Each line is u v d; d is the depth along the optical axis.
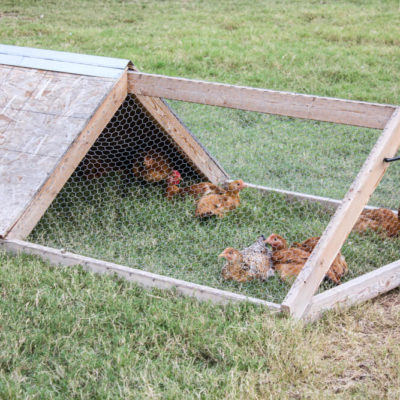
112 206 5.57
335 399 3.19
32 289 4.04
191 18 14.37
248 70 10.41
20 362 3.37
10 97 5.26
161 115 5.52
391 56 11.25
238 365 3.40
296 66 10.52
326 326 3.90
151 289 4.18
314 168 6.90
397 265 4.48
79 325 3.70
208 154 6.05
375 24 13.48
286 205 5.81
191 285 4.09
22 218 4.59
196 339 3.59
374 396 3.25
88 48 11.29
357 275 4.67
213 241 5.08
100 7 15.41
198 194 5.70
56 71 5.39
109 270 4.32
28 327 3.70
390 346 3.71
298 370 3.40
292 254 4.58
